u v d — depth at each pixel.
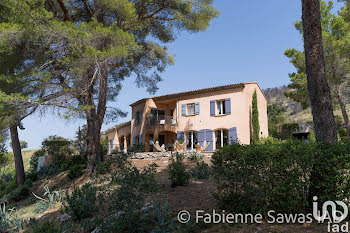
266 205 4.63
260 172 4.77
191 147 21.75
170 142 24.34
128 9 12.08
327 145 4.64
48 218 7.46
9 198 13.44
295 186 4.45
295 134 25.89
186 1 14.67
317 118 5.39
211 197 6.39
